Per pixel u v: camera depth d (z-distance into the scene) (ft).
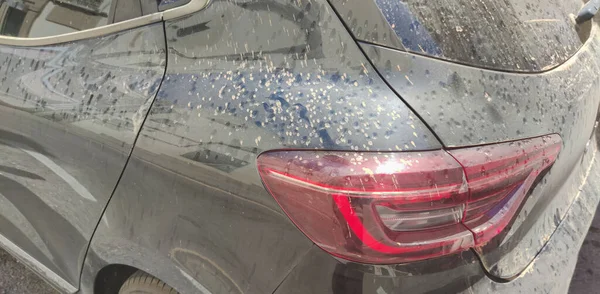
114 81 4.92
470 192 3.80
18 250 6.93
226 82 4.26
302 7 4.15
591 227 8.35
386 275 3.73
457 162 3.76
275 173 3.82
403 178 3.60
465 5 4.53
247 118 4.04
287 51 4.14
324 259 3.77
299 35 4.13
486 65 4.31
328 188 3.61
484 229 3.92
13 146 5.95
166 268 4.75
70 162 5.29
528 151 4.19
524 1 5.13
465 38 4.32
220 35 4.42
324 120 3.81
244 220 4.06
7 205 6.69
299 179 3.72
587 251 7.93
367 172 3.59
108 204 5.06
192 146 4.26
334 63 4.01
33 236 6.50
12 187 6.39
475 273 4.15
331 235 3.67
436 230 3.77
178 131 4.37
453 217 3.80
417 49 4.08
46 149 5.51
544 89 4.62
